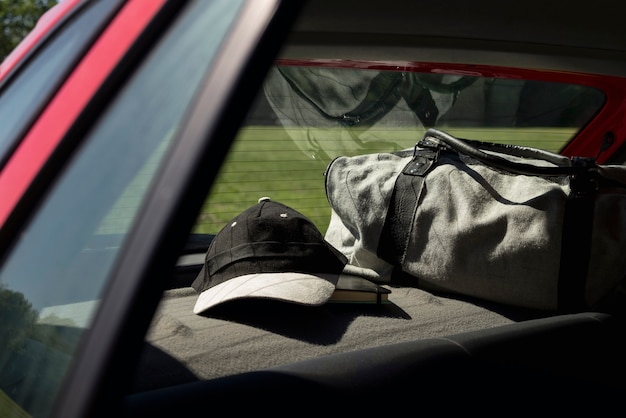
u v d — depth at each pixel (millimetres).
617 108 2365
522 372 1178
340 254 1536
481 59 2143
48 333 812
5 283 917
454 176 1585
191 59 831
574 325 1311
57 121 943
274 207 1564
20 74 1182
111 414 686
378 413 1000
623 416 1274
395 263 1602
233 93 729
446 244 1530
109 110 902
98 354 702
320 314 1374
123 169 818
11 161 964
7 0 16406
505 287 1478
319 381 994
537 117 2422
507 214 1481
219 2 858
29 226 904
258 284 1361
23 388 822
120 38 950
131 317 692
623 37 2012
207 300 1378
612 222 1431
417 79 2215
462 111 2367
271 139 2289
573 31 1982
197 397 922
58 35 1144
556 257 1435
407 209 1604
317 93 2195
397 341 1314
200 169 712
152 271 696
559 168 1461
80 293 782
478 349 1164
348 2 1718
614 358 1318
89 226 816
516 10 1838
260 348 1217
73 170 892
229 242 1486
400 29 1906
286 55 2020
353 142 2350
